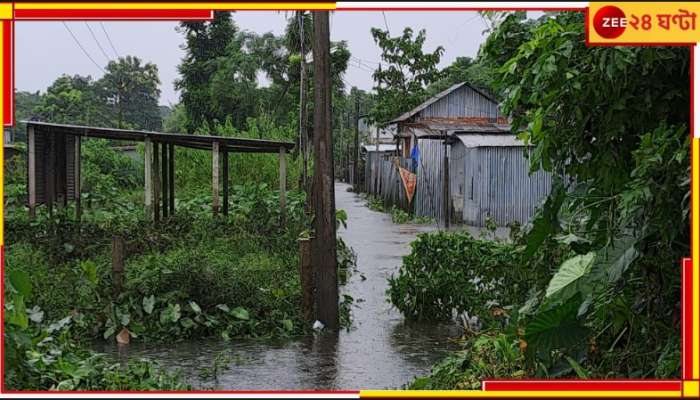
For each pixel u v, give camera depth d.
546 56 6.33
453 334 11.53
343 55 35.06
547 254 8.34
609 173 6.84
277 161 31.72
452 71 42.72
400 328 12.01
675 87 6.45
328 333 11.66
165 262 12.23
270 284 13.12
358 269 18.02
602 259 6.68
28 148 16.66
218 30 38.53
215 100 37.53
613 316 6.68
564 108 6.76
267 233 17.23
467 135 27.88
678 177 5.63
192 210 23.50
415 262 12.57
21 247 14.44
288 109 38.53
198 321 11.39
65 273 12.22
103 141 36.78
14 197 22.28
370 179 48.47
